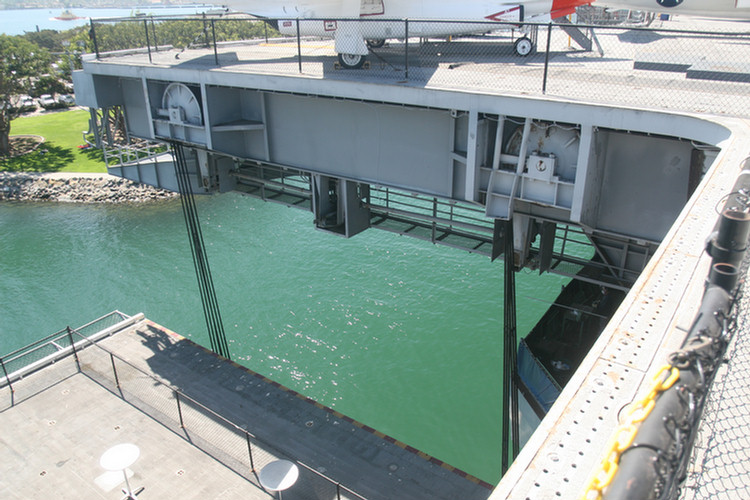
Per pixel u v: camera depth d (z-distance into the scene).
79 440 15.79
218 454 15.15
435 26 16.66
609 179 11.06
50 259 33.91
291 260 31.98
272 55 19.69
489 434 19.94
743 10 17.20
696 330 2.48
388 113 13.68
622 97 10.42
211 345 23.34
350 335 25.16
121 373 18.75
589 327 16.42
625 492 1.81
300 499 13.67
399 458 15.02
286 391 17.62
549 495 2.74
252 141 17.08
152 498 13.79
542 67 14.45
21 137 62.75
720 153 7.16
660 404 2.09
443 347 24.23
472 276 29.34
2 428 16.30
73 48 78.38
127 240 36.34
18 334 26.36
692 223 5.34
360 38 14.22
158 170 21.44
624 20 25.84
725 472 3.20
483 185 12.54
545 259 13.83
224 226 36.88
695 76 12.43
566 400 3.30
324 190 16.70
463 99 11.38
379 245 33.12
